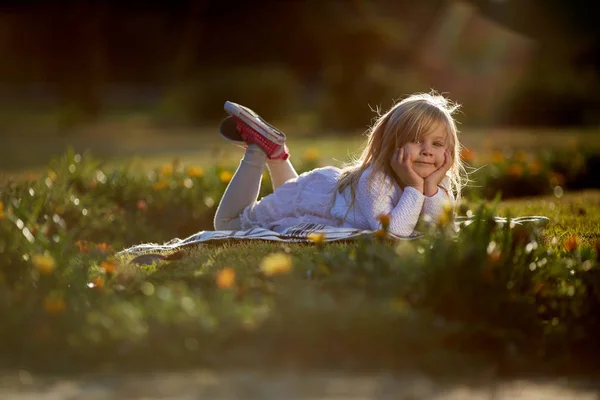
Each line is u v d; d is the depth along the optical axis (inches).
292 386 132.7
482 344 157.9
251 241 237.9
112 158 750.5
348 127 1270.9
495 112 1248.2
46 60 1973.4
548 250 204.5
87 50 1628.9
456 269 166.6
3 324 148.9
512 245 181.3
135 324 148.3
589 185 494.3
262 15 1945.1
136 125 1440.7
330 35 1408.7
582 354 161.8
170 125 1412.4
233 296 165.2
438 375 142.6
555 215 315.9
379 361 145.6
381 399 127.9
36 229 205.0
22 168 665.6
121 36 2138.3
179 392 129.4
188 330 146.6
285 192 253.6
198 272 198.2
